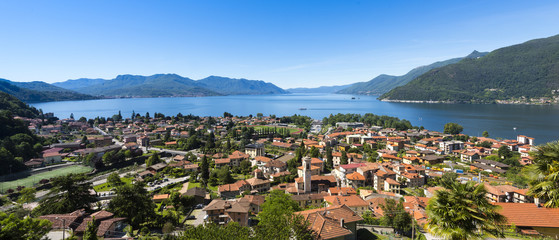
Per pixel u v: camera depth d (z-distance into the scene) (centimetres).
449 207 2783
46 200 8069
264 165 15000
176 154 19475
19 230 3597
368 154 19012
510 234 5031
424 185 12900
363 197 10856
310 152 17338
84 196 8206
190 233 4222
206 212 9381
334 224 4781
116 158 16538
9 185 12200
